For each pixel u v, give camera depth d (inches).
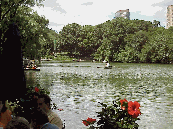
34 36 1259.2
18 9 981.2
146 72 1574.8
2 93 316.2
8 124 108.2
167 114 411.5
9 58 358.3
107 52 3939.5
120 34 4055.1
